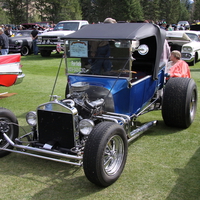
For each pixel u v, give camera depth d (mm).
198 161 3492
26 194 2832
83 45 3719
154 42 4375
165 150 3824
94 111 3328
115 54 3541
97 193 2830
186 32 12539
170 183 2994
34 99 6590
